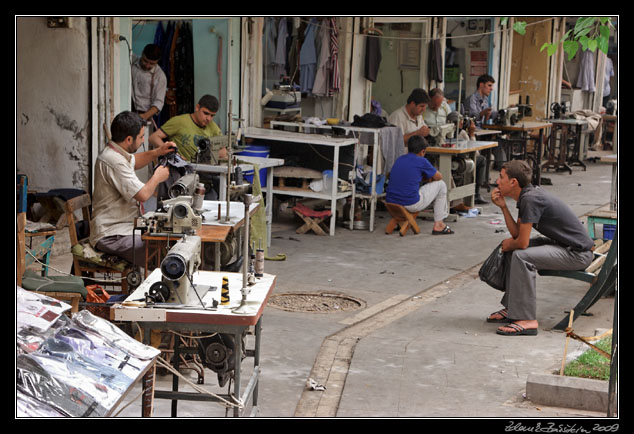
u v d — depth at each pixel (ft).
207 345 15.43
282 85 40.29
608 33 19.69
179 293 14.19
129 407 16.56
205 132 29.37
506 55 59.77
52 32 30.63
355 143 35.83
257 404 17.07
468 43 58.85
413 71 52.47
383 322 23.95
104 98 31.19
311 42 42.75
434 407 17.46
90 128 30.96
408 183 35.29
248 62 38.65
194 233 18.66
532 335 22.56
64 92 30.91
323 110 45.27
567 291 27.35
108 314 17.42
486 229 37.55
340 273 29.07
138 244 20.36
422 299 26.61
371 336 22.24
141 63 35.32
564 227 22.91
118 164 20.68
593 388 17.25
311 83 43.34
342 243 33.76
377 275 29.07
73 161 31.17
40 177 31.53
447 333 22.67
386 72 53.16
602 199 45.93
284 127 39.19
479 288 27.68
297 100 40.63
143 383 13.56
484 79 48.91
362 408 17.35
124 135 21.02
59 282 17.71
